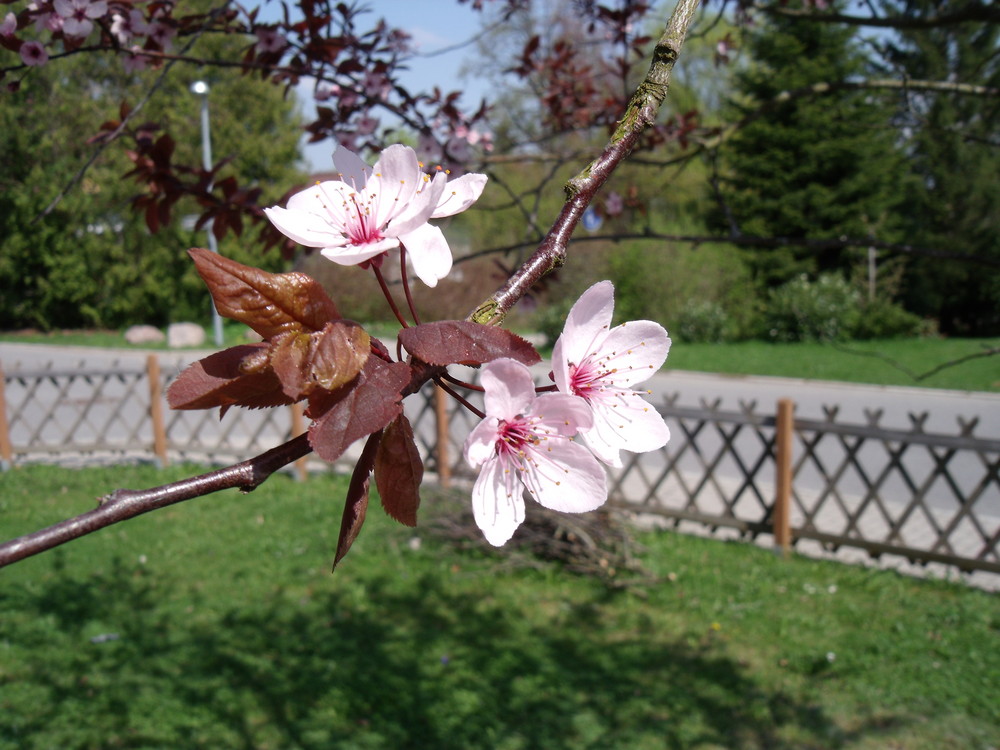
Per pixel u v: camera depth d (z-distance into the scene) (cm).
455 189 88
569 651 423
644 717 362
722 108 2011
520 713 367
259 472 68
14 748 344
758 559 539
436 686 389
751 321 1733
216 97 1928
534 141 436
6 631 447
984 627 434
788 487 545
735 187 1853
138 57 291
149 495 66
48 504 659
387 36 327
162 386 770
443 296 1477
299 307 70
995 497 663
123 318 2173
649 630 444
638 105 99
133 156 278
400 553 552
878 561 532
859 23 334
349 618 460
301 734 354
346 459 752
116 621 459
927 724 354
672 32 100
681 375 1370
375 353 75
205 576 519
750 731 352
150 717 367
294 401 69
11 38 259
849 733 348
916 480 720
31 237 1950
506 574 517
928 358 1417
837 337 1641
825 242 302
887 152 1748
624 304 1723
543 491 85
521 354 77
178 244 2061
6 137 1772
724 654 416
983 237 1734
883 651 413
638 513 606
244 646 429
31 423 978
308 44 310
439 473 676
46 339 2003
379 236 86
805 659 407
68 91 1744
